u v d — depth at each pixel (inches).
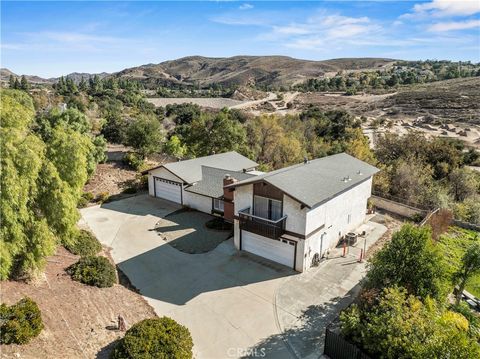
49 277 597.6
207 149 1663.4
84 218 1061.8
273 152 1779.0
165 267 768.3
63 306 526.6
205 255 826.8
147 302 635.5
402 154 1759.4
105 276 637.9
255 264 783.1
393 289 511.5
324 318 595.5
